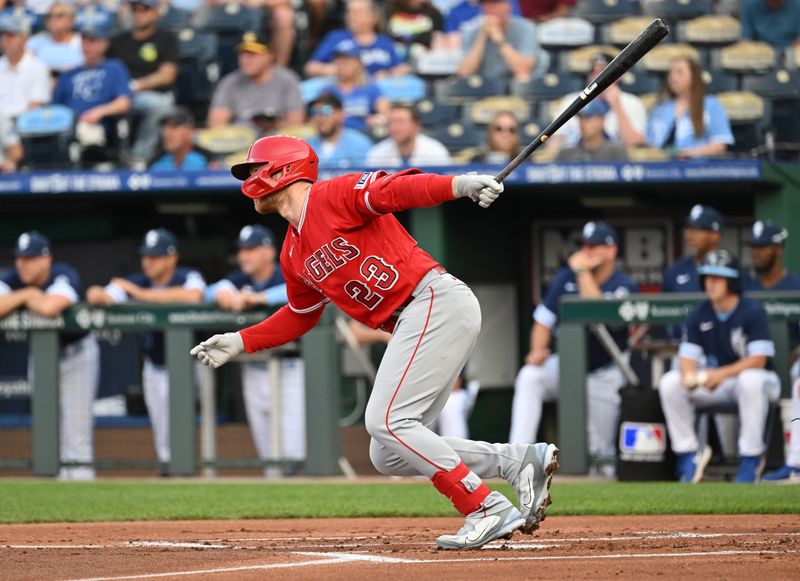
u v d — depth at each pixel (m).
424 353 16.30
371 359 39.25
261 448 35.31
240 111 43.41
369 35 45.69
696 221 35.25
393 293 16.47
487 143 41.06
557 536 19.09
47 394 35.28
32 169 42.25
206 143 42.38
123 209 43.34
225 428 35.62
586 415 32.97
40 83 45.50
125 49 45.66
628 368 33.19
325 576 14.40
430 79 45.38
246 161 16.72
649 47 15.83
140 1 45.44
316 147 41.25
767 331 30.47
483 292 42.59
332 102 40.44
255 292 35.38
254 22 46.44
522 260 43.28
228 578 14.48
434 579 13.91
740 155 39.88
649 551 16.70
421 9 46.28
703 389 30.69
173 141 41.16
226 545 18.75
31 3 49.81
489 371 42.62
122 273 43.44
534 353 34.81
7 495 29.70
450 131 42.28
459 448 17.12
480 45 45.16
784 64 44.09
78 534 21.31
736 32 44.41
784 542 17.59
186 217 42.91
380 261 16.34
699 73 40.12
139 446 36.66
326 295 17.39
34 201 42.31
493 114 43.06
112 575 15.16
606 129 40.97
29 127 43.78
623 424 31.70
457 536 16.67
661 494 26.92
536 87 43.72
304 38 48.03
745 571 14.27
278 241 43.28
